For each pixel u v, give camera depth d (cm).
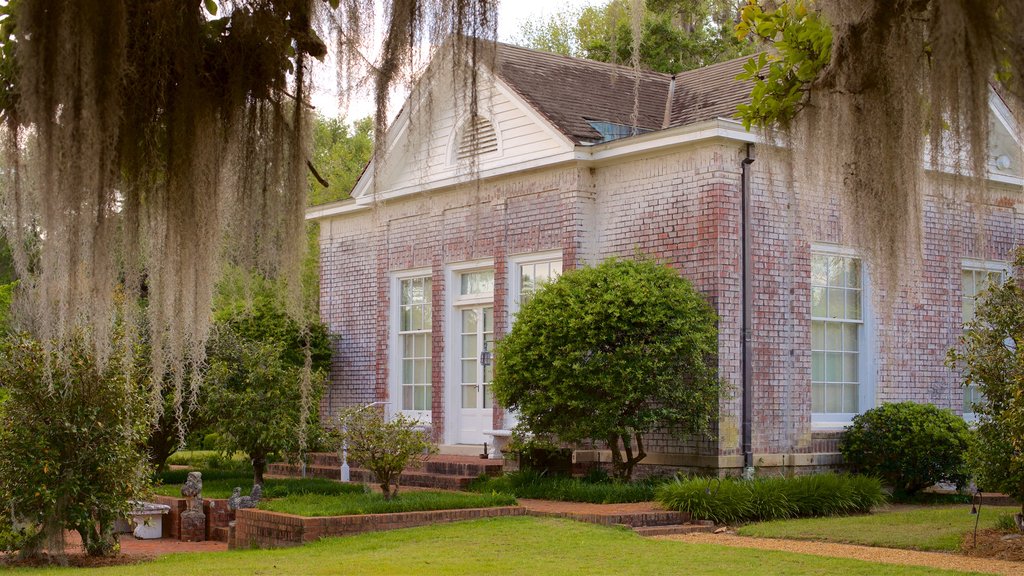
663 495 1180
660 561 866
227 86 486
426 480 1484
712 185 1345
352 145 2780
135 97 457
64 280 444
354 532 1051
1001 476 988
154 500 1278
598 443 1464
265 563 894
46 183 430
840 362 1478
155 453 1500
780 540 1025
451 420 1673
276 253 509
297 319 534
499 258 1582
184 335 508
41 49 415
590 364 1269
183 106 463
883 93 585
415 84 498
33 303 481
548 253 1521
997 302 1066
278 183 503
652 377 1265
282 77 502
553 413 1315
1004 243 1612
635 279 1301
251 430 1318
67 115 416
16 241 469
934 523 1098
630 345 1264
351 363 1898
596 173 1496
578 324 1273
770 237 1377
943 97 538
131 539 1254
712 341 1306
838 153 652
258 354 1365
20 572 867
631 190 1448
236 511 1141
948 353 1080
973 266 1585
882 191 600
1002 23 528
